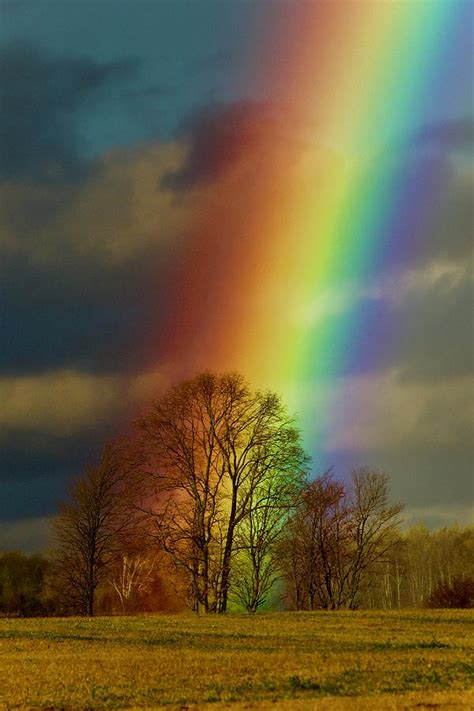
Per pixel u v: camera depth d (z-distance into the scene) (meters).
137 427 61.44
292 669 33.12
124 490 61.38
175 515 60.00
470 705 26.25
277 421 62.09
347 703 26.69
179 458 61.06
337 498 70.88
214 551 60.25
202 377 62.06
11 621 53.44
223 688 29.81
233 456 61.75
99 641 42.81
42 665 34.97
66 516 70.81
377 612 56.38
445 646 39.50
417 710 25.44
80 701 28.16
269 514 61.53
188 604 61.53
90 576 70.06
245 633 44.75
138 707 27.05
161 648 39.94
